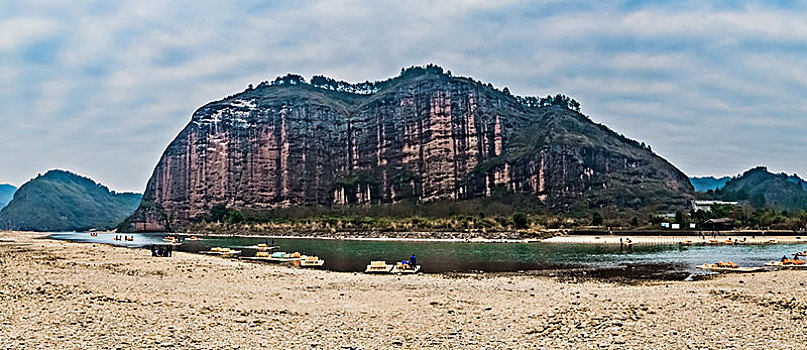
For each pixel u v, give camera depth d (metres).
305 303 32.81
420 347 21.45
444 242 137.12
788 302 30.19
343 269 63.75
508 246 113.88
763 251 92.69
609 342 21.80
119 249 86.50
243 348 20.64
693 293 37.62
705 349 20.64
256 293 36.78
